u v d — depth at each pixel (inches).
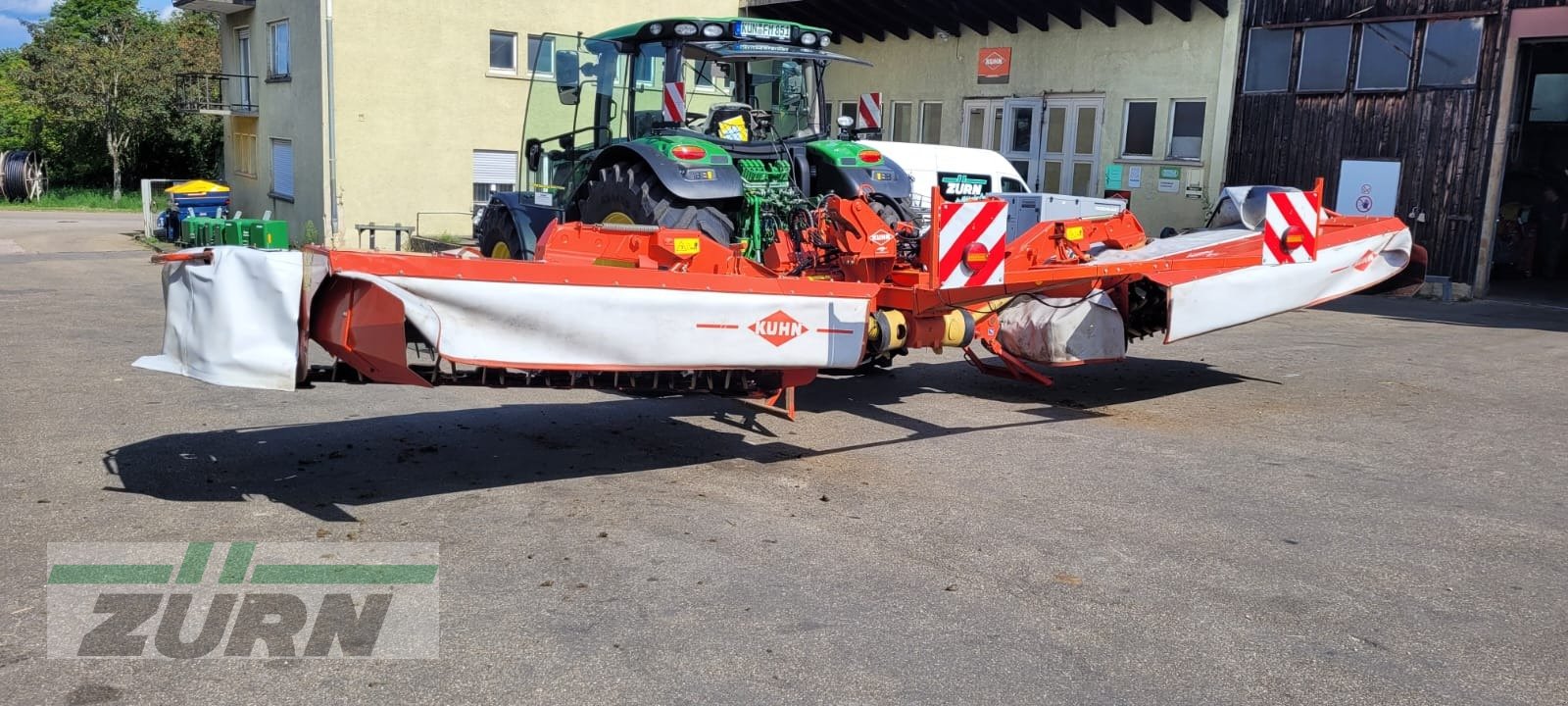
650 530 176.4
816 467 217.5
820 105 329.7
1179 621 144.9
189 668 127.1
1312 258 263.6
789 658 132.0
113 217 1277.1
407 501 189.8
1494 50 555.2
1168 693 125.0
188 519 178.4
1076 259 260.7
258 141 924.0
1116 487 205.5
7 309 448.1
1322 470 220.8
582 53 330.0
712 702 121.0
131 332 387.9
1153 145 700.7
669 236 215.8
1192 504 195.9
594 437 239.0
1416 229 592.1
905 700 122.0
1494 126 559.2
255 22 890.7
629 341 181.3
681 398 282.7
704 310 189.0
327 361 198.4
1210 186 671.8
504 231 336.2
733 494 197.5
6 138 1683.1
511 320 169.2
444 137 812.6
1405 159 592.7
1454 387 312.0
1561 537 180.5
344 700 120.3
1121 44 708.7
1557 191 700.0
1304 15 620.4
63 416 251.8
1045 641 138.0
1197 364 350.0
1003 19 767.1
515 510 185.9
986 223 217.0
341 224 778.8
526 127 350.6
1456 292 576.7
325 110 762.8
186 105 976.9
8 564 157.5
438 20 796.6
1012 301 267.3
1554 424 265.9
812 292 203.8
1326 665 132.8
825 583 155.6
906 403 282.4
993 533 177.9
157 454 218.2
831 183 308.0
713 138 296.8
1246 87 653.3
